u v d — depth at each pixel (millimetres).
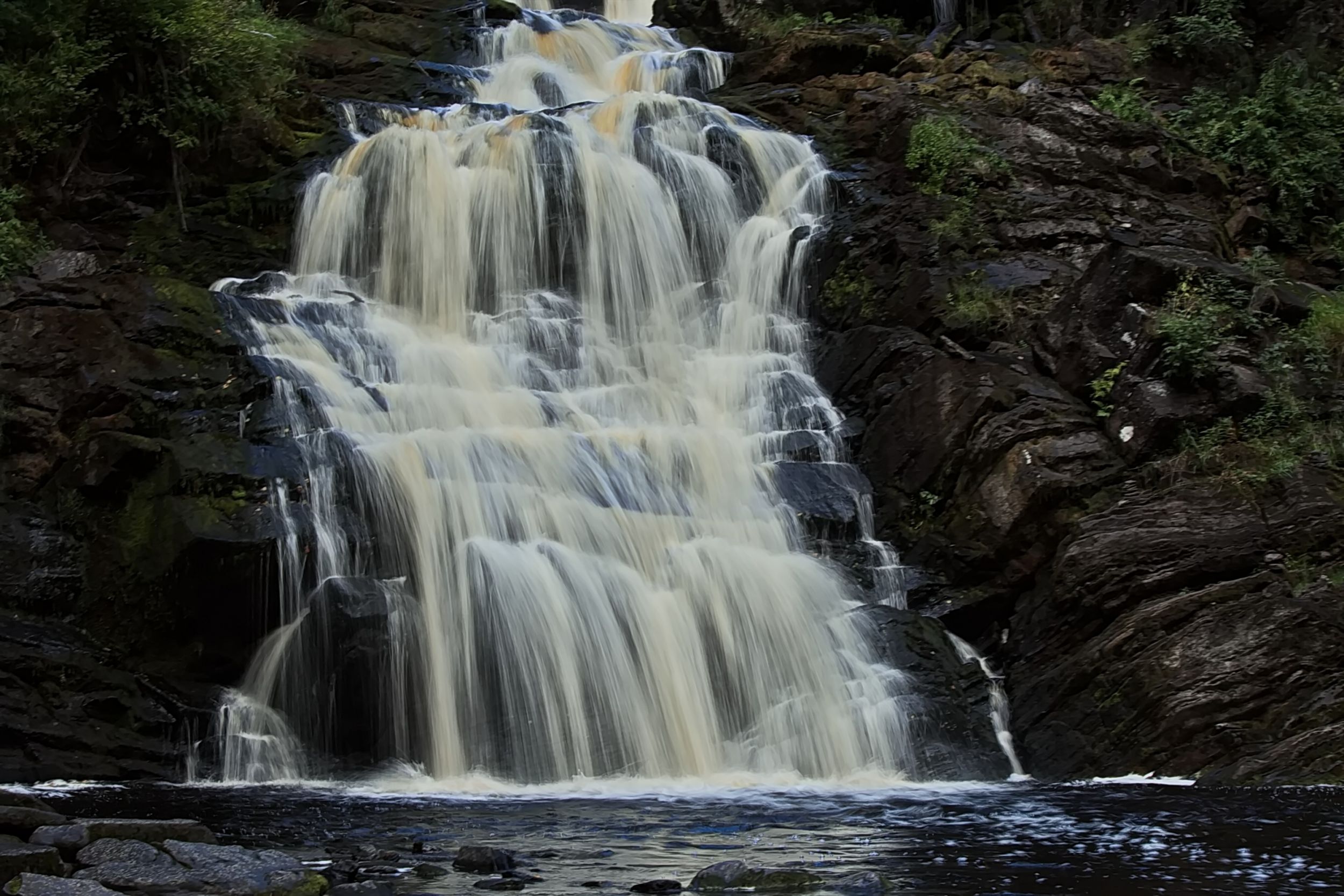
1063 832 9695
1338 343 17078
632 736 13750
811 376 19609
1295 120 23594
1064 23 28312
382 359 17812
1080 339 17734
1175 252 18156
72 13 20125
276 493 14430
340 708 13367
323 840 9219
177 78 20750
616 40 28844
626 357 19672
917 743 14055
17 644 13531
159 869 7184
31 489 15539
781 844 9117
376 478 14672
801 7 30031
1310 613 13797
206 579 13812
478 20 28438
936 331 18984
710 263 21266
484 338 19328
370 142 20891
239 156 21125
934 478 17250
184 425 15453
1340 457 15531
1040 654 15438
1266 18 27016
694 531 15758
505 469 15562
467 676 13688
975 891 7562
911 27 30406
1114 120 22406
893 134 22438
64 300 17031
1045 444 16719
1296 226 22156
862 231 20641
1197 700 13742
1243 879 7910
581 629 14016
